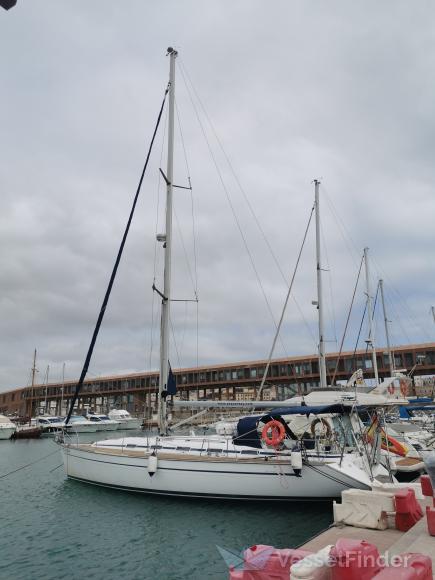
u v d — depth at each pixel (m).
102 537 10.46
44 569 8.63
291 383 57.19
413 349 47.84
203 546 9.70
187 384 64.94
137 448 14.95
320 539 7.18
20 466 24.06
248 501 12.45
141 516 11.92
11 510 13.16
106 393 75.62
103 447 15.70
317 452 12.68
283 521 11.27
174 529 10.84
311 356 55.81
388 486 9.95
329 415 14.32
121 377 75.06
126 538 10.35
